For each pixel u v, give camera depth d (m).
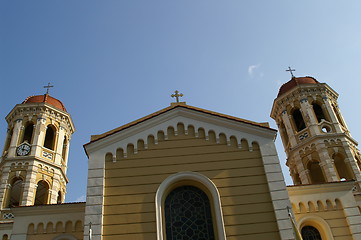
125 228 17.67
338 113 34.50
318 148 30.56
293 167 32.84
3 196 28.56
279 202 18.25
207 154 19.91
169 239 17.70
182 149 20.11
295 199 23.52
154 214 18.03
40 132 32.25
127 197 18.56
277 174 19.11
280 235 17.34
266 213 18.06
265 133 20.53
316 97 34.16
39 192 32.03
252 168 19.47
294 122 33.91
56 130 33.72
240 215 17.98
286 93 34.97
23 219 22.05
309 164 31.22
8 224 26.94
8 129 33.78
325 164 29.59
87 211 18.08
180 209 18.59
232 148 20.14
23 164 30.22
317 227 23.03
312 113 32.84
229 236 17.39
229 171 19.34
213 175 19.19
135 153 19.97
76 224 21.97
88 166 19.50
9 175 29.66
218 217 17.83
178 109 21.33
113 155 19.84
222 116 21.08
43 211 22.28
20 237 21.42
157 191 18.61
